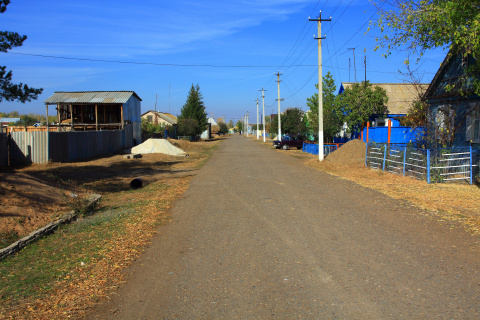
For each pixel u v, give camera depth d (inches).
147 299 173.6
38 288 186.1
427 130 677.9
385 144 660.7
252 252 237.0
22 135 772.6
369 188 476.4
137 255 236.5
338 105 1232.2
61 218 316.8
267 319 151.3
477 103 581.0
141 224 312.0
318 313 154.9
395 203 377.7
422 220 306.3
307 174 650.8
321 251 235.0
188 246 253.4
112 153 1132.5
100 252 240.8
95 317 156.9
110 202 430.0
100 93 1408.7
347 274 196.2
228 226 303.9
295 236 270.1
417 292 172.4
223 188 508.4
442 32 428.8
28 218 297.7
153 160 984.3
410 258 218.1
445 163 518.6
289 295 173.3
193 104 2755.9
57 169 715.4
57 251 244.7
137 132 1568.7
